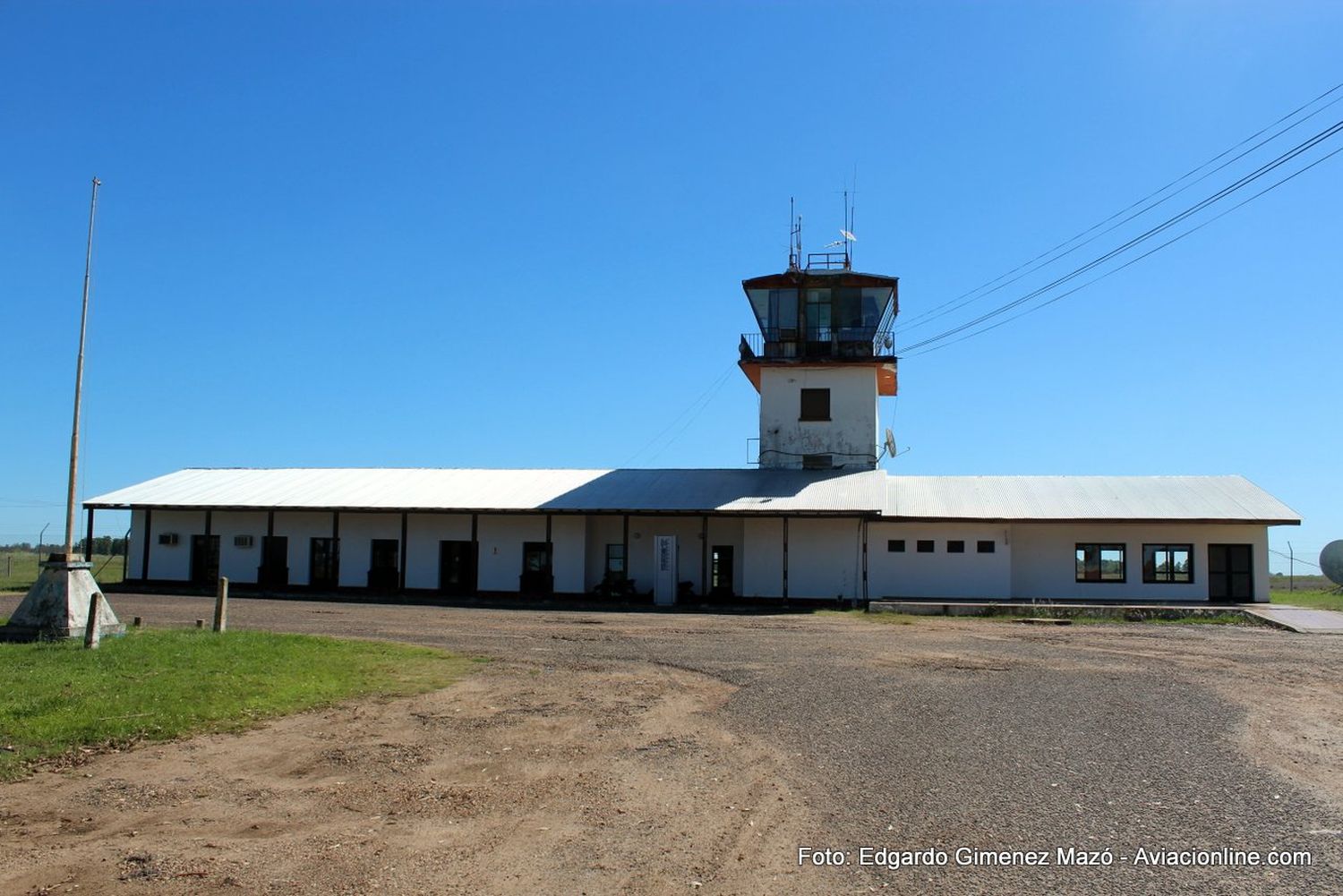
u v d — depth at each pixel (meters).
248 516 36.28
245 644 15.15
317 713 10.91
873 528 31.72
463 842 6.52
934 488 34.16
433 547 34.72
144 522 36.94
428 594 33.91
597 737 9.77
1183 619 25.28
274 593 33.97
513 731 10.02
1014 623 24.28
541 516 34.06
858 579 31.42
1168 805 7.36
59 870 5.99
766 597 31.77
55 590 15.25
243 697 11.07
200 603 28.55
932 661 15.80
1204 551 30.81
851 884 5.75
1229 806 7.32
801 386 36.44
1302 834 6.67
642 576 33.34
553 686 12.97
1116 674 14.34
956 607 27.16
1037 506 31.77
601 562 33.75
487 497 34.50
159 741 9.30
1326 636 20.89
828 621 24.36
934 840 6.55
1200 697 12.26
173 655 13.34
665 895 5.59
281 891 5.66
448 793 7.72
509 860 6.17
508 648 17.27
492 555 34.28
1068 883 5.77
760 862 6.13
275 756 8.89
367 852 6.32
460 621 23.22
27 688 10.64
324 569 35.69
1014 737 9.73
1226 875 5.89
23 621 15.08
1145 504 31.58
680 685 13.12
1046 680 13.63
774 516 30.86
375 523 35.25
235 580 36.16
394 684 12.88
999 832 6.71
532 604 30.52
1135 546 31.19
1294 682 13.70
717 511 30.98
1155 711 11.25
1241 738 9.74
